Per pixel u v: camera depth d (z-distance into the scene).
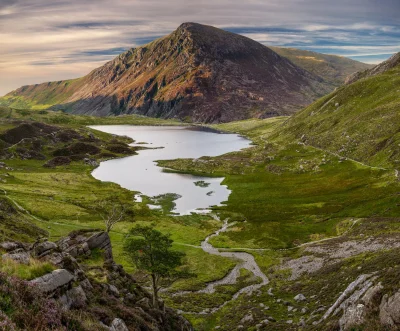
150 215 126.94
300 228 111.25
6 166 192.38
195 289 73.56
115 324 25.98
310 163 187.75
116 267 49.09
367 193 127.88
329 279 61.56
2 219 80.44
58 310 20.38
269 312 54.91
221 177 188.38
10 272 21.58
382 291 29.27
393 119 188.00
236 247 100.44
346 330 29.11
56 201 130.75
